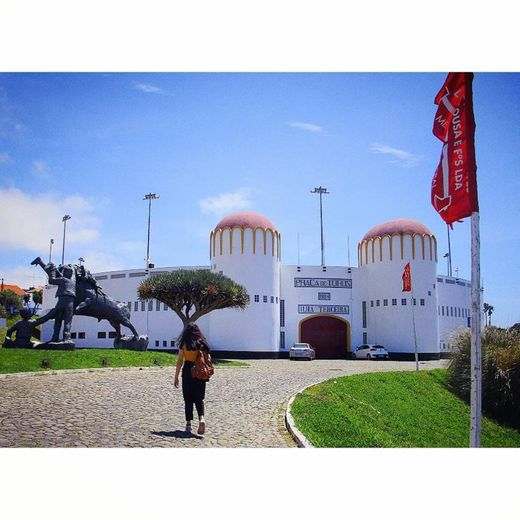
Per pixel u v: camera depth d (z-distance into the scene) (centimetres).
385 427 1551
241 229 4178
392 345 4528
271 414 1157
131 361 2264
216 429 970
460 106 912
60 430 882
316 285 4644
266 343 4128
